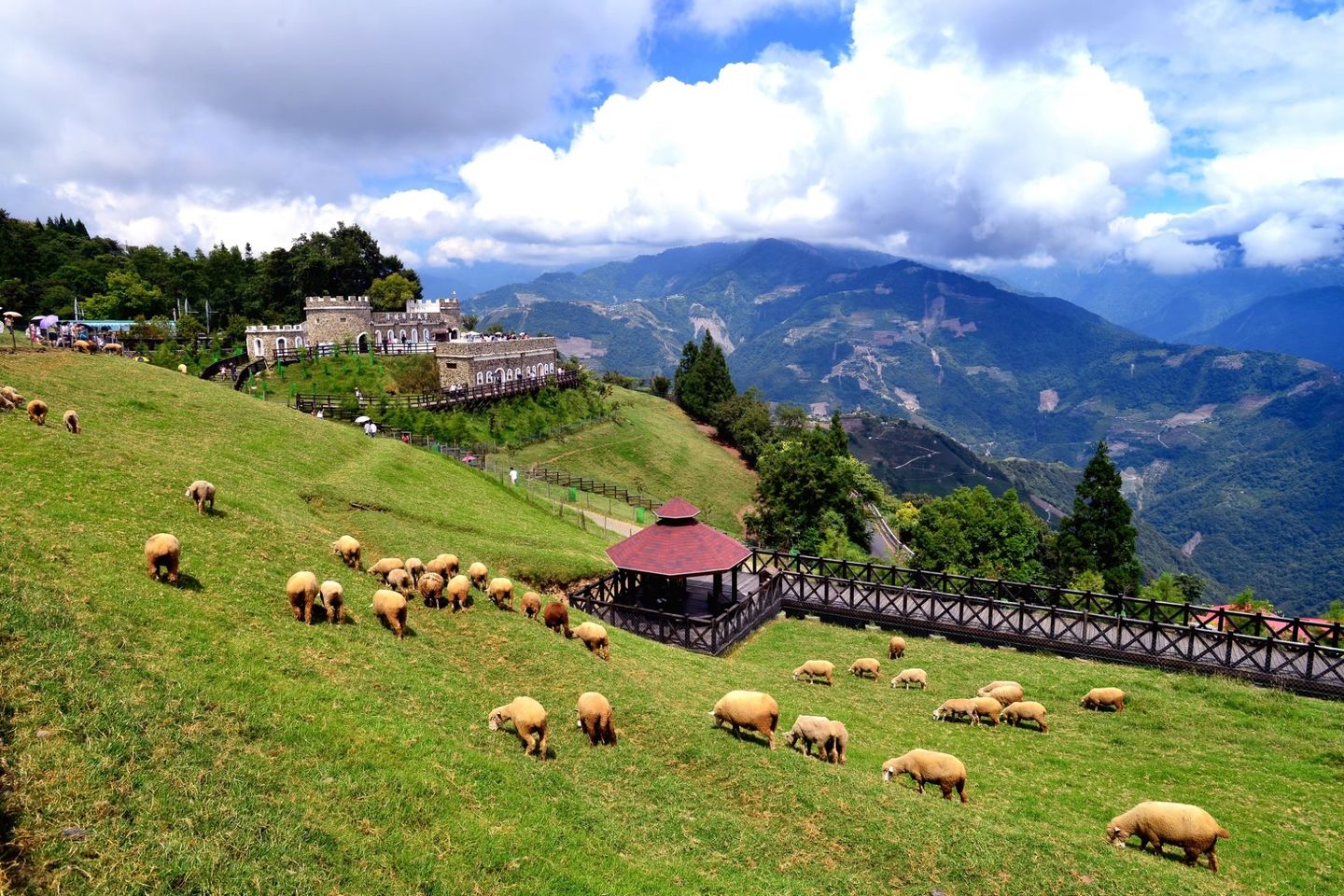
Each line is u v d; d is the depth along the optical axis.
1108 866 15.37
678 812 16.05
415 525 37.84
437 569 26.61
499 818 13.80
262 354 89.81
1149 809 16.80
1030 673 30.48
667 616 32.34
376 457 48.62
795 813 16.36
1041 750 23.19
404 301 123.44
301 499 35.12
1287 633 37.50
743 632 34.91
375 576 25.91
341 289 126.81
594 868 13.23
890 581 40.88
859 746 22.11
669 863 14.09
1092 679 29.39
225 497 27.84
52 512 20.75
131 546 20.12
